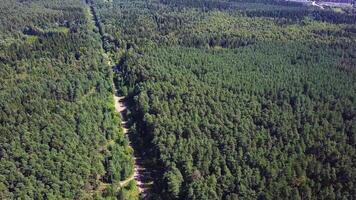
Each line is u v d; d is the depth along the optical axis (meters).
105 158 189.75
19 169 172.38
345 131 197.50
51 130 193.38
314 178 168.75
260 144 186.12
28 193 162.50
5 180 166.75
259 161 173.50
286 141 189.00
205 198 160.25
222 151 183.25
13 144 181.88
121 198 171.38
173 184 169.00
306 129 194.25
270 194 158.50
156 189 180.38
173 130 199.00
